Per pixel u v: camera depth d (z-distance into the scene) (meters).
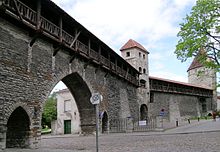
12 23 13.99
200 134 19.47
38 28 15.27
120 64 32.53
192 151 10.53
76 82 23.03
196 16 18.16
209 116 52.41
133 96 36.12
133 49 39.84
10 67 13.64
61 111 37.50
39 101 15.81
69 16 18.45
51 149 14.02
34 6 17.48
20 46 14.55
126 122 29.16
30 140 14.72
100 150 12.53
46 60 16.89
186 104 50.09
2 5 12.66
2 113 12.84
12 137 15.07
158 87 44.03
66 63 19.50
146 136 21.16
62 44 17.92
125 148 12.93
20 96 14.18
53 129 37.78
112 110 28.62
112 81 29.20
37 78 15.79
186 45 18.17
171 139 16.80
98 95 9.35
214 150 10.52
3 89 13.04
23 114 14.80
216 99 59.12
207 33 18.06
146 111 40.22
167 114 44.69
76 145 16.08
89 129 25.67
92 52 23.42
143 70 40.88
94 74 24.66
